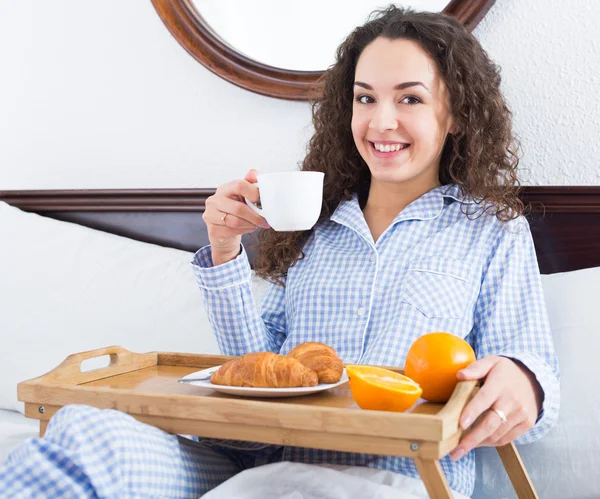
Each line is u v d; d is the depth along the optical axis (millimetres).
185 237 1752
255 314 1276
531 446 1189
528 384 968
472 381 914
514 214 1296
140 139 1850
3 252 1721
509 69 1514
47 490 790
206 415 875
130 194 1783
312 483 932
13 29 1940
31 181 1964
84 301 1588
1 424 1326
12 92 1958
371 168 1278
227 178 1773
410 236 1291
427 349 924
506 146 1366
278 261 1392
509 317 1220
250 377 929
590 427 1158
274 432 846
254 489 934
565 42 1468
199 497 983
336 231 1382
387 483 967
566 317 1276
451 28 1284
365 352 1217
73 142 1914
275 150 1722
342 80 1406
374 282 1260
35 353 1539
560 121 1482
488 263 1266
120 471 834
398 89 1238
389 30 1269
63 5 1886
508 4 1502
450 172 1338
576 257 1430
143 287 1581
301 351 997
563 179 1488
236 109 1748
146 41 1818
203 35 1716
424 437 769
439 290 1226
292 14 1664
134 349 1503
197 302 1527
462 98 1272
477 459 1240
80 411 855
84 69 1885
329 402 919
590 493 1142
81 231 1750
